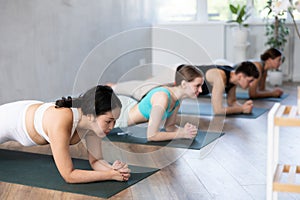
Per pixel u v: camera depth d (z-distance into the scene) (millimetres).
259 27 7355
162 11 7789
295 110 2236
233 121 4793
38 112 3201
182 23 7504
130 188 2967
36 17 5391
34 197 2824
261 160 3525
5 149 3873
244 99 5926
